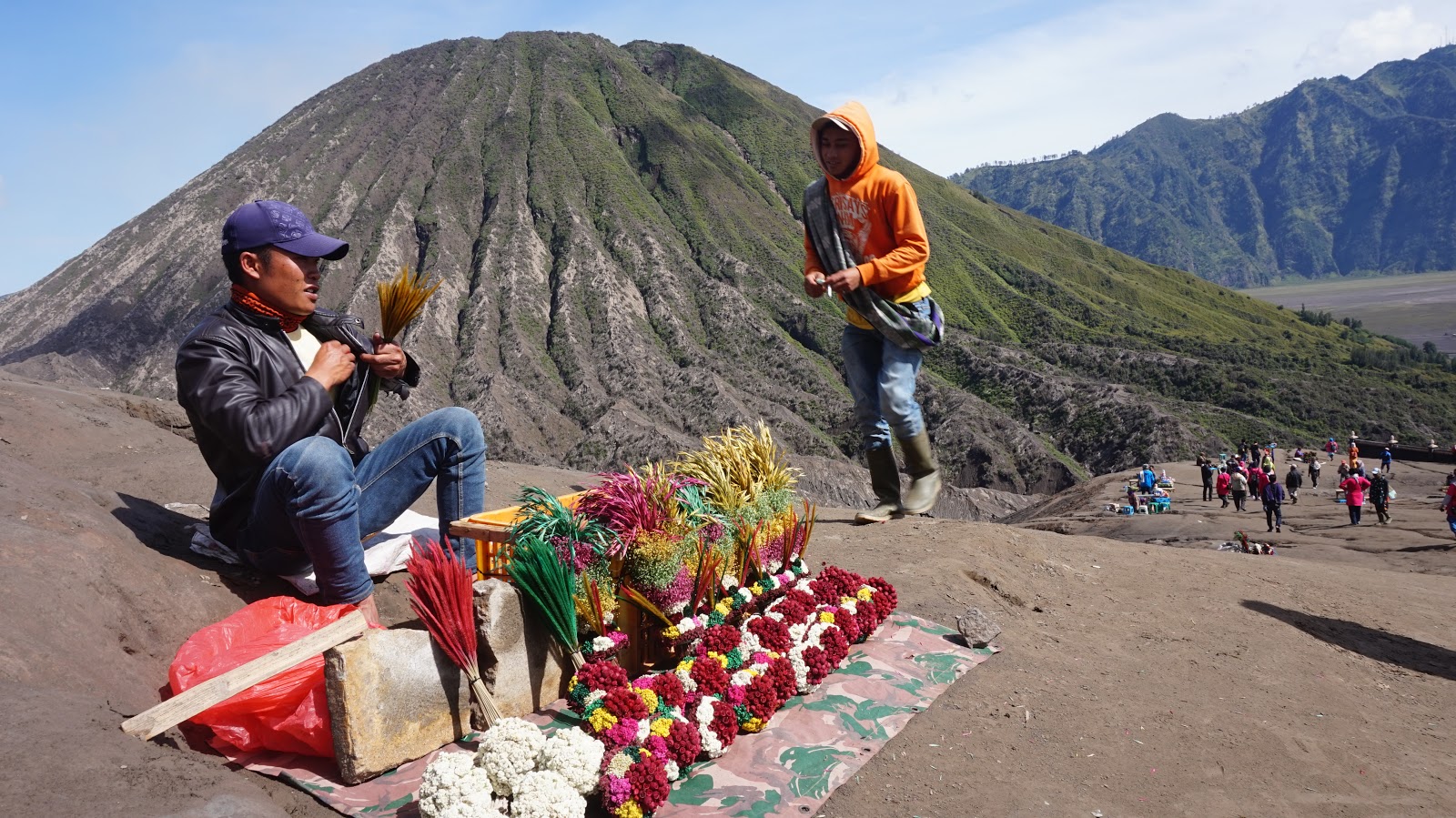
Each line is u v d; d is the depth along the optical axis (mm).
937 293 177375
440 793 2592
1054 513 48281
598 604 3539
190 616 3520
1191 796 3551
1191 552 8461
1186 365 146375
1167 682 4746
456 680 3152
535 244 175250
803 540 4855
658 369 138750
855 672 4156
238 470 3631
